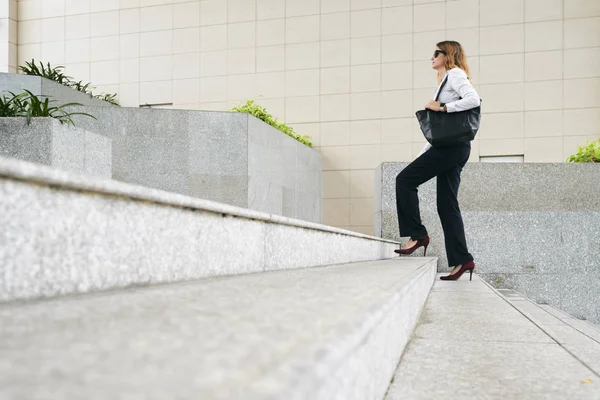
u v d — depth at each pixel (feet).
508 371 4.00
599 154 18.16
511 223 16.28
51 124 11.45
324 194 32.35
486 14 30.35
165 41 34.88
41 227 2.67
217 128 22.41
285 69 33.12
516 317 6.71
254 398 0.96
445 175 11.97
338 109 32.32
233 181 22.41
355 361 2.20
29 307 2.25
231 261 4.99
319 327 1.73
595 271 16.01
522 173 17.07
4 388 1.01
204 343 1.46
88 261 3.01
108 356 1.30
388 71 31.73
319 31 32.68
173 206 3.94
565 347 4.88
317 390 1.21
